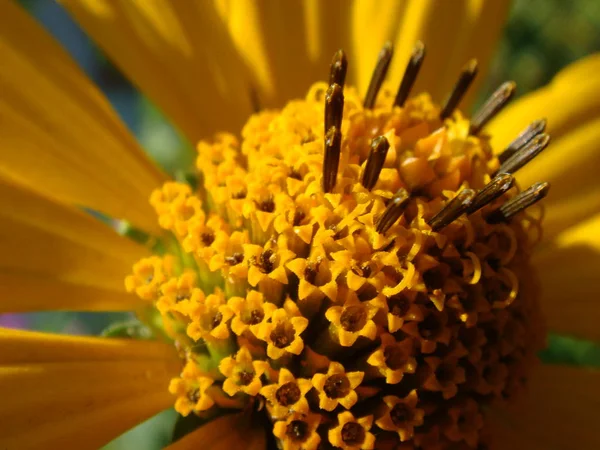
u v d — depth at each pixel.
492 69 0.08
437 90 0.05
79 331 0.06
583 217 0.05
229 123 0.05
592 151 0.05
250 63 0.05
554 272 0.05
